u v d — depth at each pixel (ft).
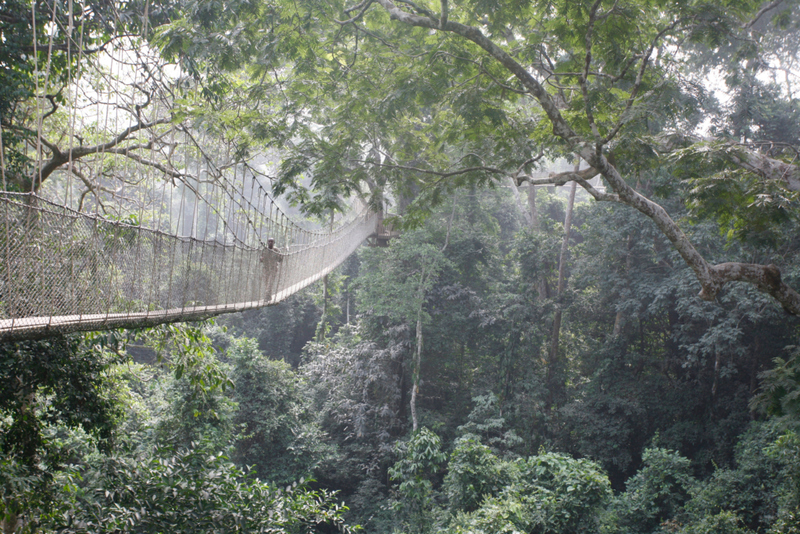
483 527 35.01
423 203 29.81
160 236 15.85
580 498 39.78
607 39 24.22
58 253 11.29
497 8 24.66
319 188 28.14
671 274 61.00
